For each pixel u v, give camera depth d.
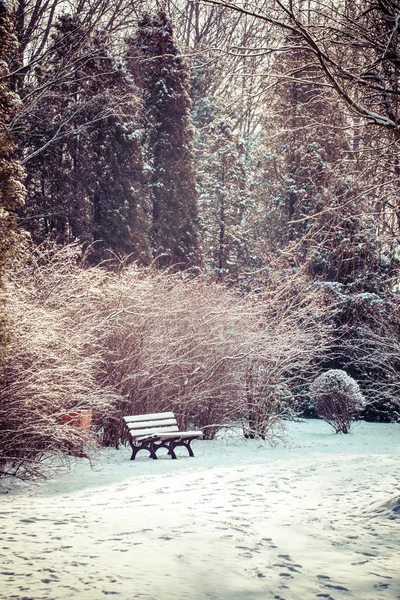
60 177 27.12
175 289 15.98
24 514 6.48
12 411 9.72
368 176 7.50
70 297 12.86
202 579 4.19
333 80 6.07
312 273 20.56
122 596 3.75
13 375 9.93
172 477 9.62
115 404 13.34
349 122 7.67
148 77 31.45
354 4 6.78
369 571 4.45
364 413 22.72
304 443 15.60
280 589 4.03
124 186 28.02
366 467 10.15
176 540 5.22
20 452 10.02
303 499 7.42
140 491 8.36
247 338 15.73
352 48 6.73
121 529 5.63
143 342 13.98
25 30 24.78
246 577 4.27
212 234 35.38
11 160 10.98
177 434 12.23
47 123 25.03
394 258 11.38
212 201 35.06
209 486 8.53
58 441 10.74
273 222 29.77
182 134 32.12
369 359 20.97
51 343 10.98
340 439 16.70
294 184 25.69
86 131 27.17
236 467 10.62
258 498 7.50
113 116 27.55
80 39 23.83
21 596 3.69
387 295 19.84
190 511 6.63
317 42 6.61
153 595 3.80
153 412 14.36
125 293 13.82
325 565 4.59
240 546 5.08
